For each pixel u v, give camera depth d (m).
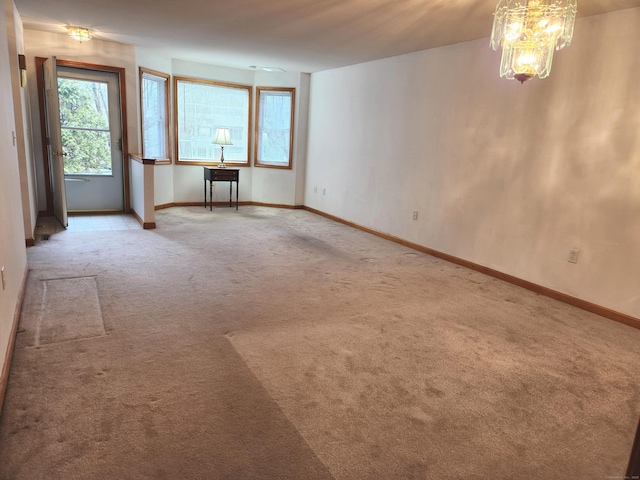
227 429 1.73
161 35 4.79
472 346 2.58
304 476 1.51
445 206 4.52
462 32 3.80
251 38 4.59
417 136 4.82
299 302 3.12
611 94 3.05
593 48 3.13
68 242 4.36
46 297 2.95
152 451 1.58
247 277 3.60
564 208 3.41
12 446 1.56
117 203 6.01
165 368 2.14
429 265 4.32
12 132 2.96
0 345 1.90
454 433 1.79
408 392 2.06
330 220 6.42
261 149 7.35
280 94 7.06
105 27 4.56
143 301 2.97
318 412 1.87
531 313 3.17
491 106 3.94
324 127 6.55
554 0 2.34
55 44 5.10
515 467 1.62
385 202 5.38
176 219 5.83
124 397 1.89
